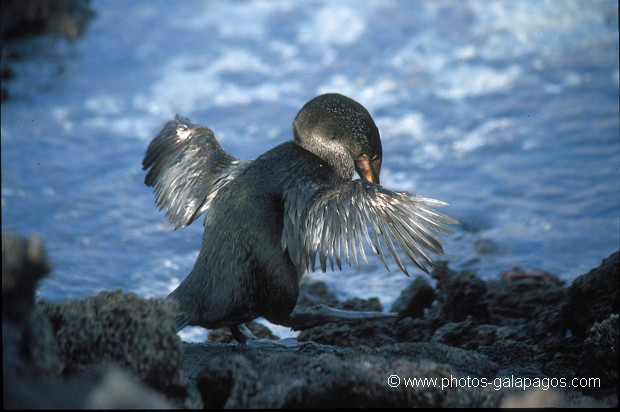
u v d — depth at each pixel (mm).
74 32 19266
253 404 6969
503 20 19953
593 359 8391
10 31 18781
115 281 12469
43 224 13648
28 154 15547
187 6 21016
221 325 8625
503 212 14070
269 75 18141
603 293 10156
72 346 7113
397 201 8578
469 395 7141
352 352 8727
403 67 18312
